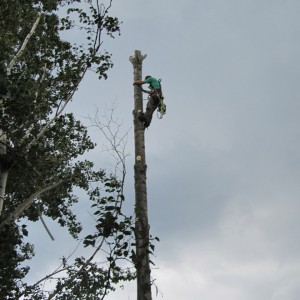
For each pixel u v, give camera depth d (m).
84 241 7.52
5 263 12.35
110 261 7.32
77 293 8.23
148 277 6.36
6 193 13.27
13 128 11.16
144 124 7.73
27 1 12.91
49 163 12.24
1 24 11.55
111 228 7.32
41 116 11.16
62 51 11.98
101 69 11.62
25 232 10.94
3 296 10.34
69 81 11.69
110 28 11.34
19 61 12.18
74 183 12.97
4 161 10.61
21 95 10.07
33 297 10.23
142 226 6.64
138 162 7.11
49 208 13.98
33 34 12.66
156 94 9.08
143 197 6.83
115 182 7.64
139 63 8.39
